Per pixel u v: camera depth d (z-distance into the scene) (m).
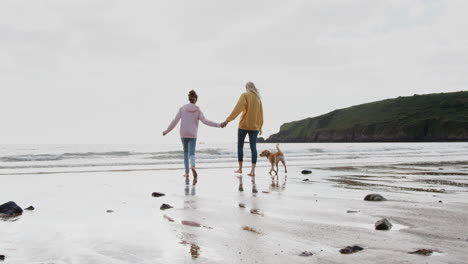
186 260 2.47
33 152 21.19
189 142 8.68
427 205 4.72
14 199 5.43
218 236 3.13
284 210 4.41
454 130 120.88
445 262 2.36
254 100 9.29
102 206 4.80
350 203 4.93
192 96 8.80
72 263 2.45
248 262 2.41
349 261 2.40
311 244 2.85
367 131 139.75
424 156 19.72
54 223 3.75
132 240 3.03
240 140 9.65
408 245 2.79
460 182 7.45
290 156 20.30
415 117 136.50
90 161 15.50
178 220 3.86
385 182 7.50
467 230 3.30
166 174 9.68
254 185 7.12
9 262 2.47
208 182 7.69
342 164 13.41
